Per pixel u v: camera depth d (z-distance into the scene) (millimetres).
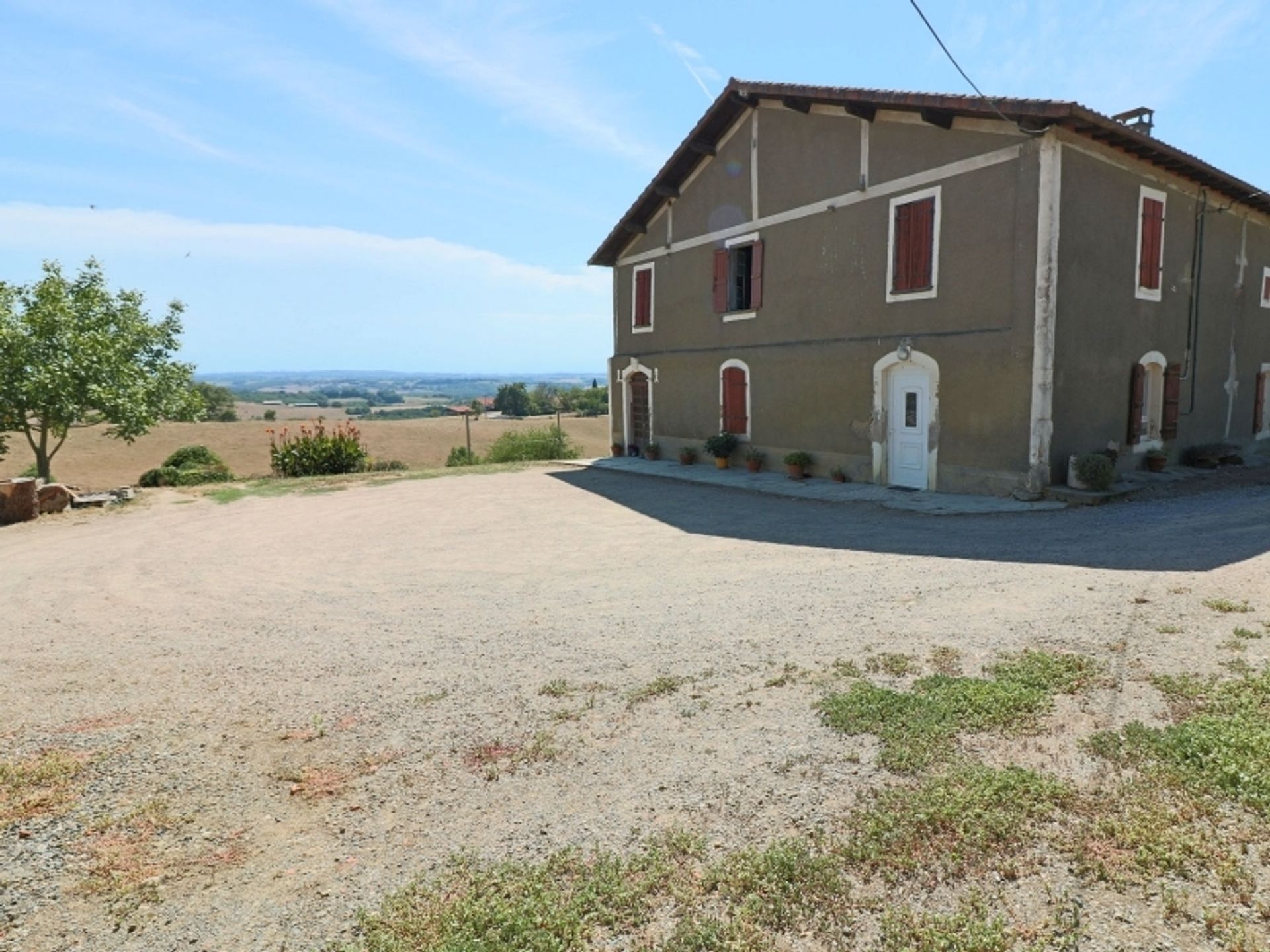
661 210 16250
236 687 4293
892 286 11164
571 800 2973
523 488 13664
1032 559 6363
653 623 5160
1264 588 5117
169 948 2229
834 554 7094
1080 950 2082
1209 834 2531
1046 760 3041
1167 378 11453
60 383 13664
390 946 2193
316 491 13984
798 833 2664
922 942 2129
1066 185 9250
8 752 3521
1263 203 12797
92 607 6211
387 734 3619
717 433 15047
